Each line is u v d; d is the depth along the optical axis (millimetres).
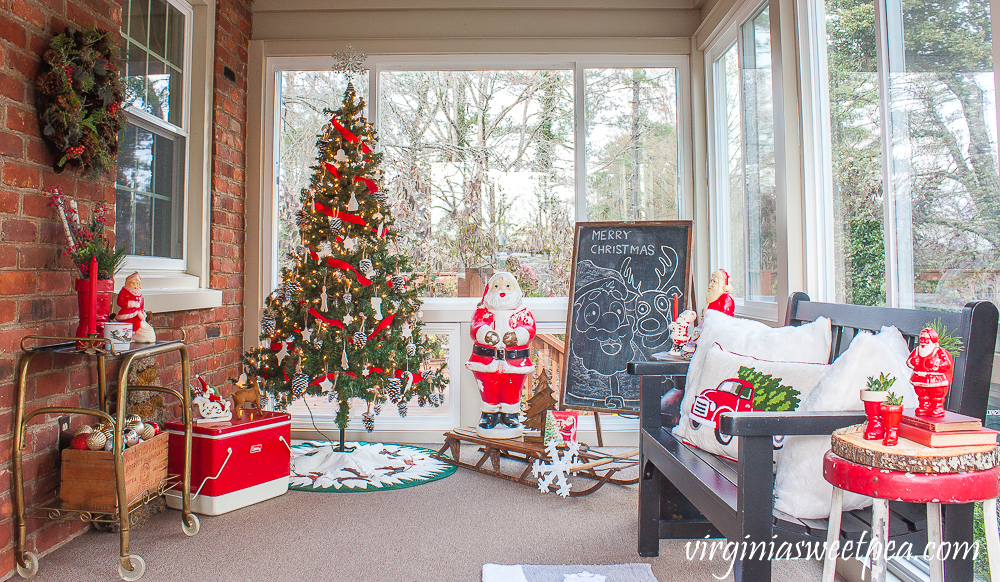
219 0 3648
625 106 4098
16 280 2092
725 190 3770
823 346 2008
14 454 2016
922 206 1966
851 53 2367
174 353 3191
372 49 4051
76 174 2410
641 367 2266
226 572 2133
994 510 1200
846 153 2418
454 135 4102
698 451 1980
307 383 3365
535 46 4035
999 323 1629
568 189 4094
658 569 2152
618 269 3689
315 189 3496
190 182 3506
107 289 2254
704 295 3986
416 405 4125
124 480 2084
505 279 3533
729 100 3686
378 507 2797
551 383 4031
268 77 4098
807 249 2641
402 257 3555
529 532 2494
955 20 1807
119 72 2590
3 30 2029
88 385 2484
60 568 2146
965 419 1223
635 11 4070
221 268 3699
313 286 3330
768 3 3023
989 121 1685
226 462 2719
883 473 1200
